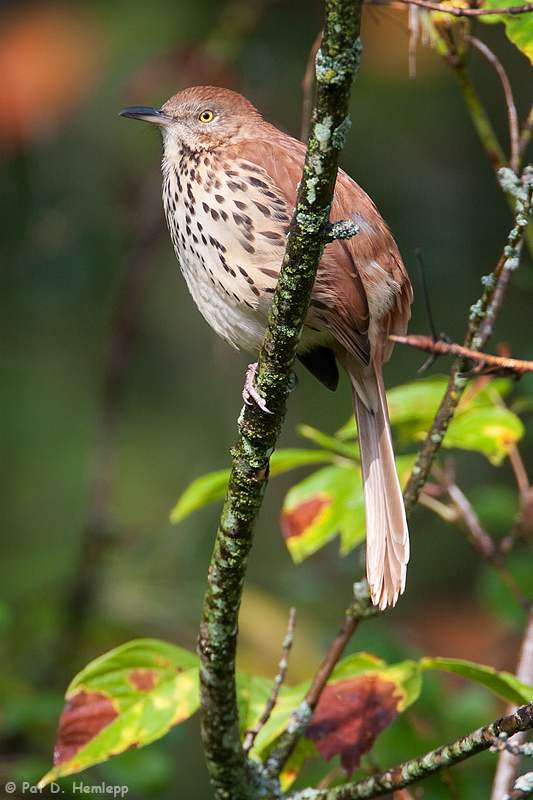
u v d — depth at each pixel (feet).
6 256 35.76
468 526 21.93
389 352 21.97
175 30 35.04
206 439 37.29
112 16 35.12
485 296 15.92
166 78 33.12
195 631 33.06
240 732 16.87
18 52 34.24
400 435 22.59
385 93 35.81
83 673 17.11
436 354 14.66
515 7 16.16
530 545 27.40
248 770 16.26
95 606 33.12
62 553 34.50
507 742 13.65
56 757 16.62
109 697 17.06
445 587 36.37
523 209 15.19
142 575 34.12
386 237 20.74
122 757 23.66
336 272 19.80
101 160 35.83
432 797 21.81
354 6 12.23
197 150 21.72
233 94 22.91
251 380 18.74
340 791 15.60
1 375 36.55
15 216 35.76
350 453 21.20
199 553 35.22
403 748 22.66
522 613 26.71
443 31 20.33
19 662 30.27
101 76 34.96
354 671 17.66
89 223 36.14
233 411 37.29
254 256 20.10
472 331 16.25
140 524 35.50
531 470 36.63
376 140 35.83
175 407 37.60
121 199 35.14
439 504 21.12
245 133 22.26
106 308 37.06
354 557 36.60
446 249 35.55
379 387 20.25
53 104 34.50
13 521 35.19
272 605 33.45
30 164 35.32
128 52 34.83
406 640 30.76
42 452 36.14
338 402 37.19
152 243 34.63
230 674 15.85
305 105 19.90
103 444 34.76
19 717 24.81
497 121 36.19
